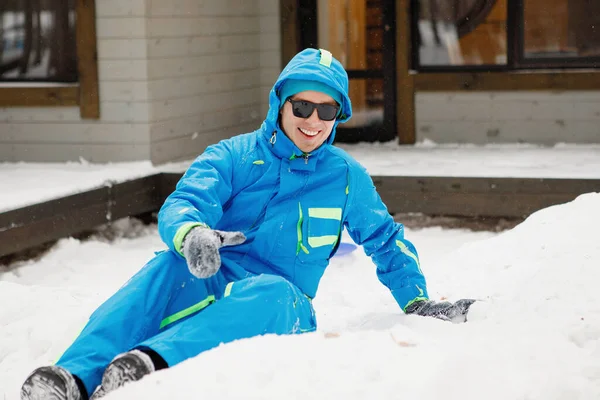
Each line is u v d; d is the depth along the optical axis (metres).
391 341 5.41
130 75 16.36
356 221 7.14
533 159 16.33
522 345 5.64
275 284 5.80
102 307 5.83
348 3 19.27
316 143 6.69
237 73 18.84
